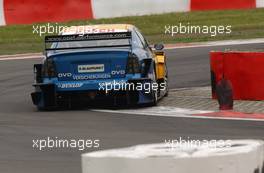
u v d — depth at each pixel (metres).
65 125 34.28
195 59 62.50
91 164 12.92
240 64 41.66
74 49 38.97
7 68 61.22
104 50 38.44
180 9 85.25
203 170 12.74
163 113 37.47
